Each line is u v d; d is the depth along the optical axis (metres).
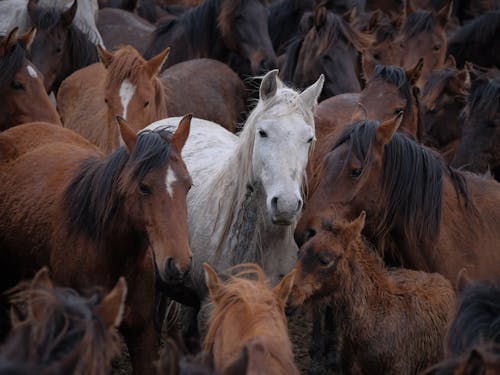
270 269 10.48
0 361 5.38
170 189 9.27
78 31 17.39
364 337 9.50
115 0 24.47
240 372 6.25
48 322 6.01
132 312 10.03
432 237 10.35
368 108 13.16
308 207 10.13
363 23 21.36
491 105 13.80
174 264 9.08
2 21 18.05
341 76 17.52
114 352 6.64
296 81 18.27
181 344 7.46
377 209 10.24
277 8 21.92
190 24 19.28
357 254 9.43
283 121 10.00
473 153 13.74
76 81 16.64
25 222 10.51
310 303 9.43
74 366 5.51
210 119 17.03
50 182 10.63
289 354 7.77
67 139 12.07
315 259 9.19
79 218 9.90
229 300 8.27
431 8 26.30
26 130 12.05
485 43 20.16
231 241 10.44
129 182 9.35
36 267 10.54
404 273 10.05
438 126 16.48
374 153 10.12
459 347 7.18
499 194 11.20
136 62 13.77
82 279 9.89
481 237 10.64
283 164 9.83
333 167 10.16
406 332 9.45
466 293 7.52
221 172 10.80
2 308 11.30
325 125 14.10
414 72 13.68
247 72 19.44
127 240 9.72
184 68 17.70
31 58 16.72
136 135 9.70
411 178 10.23
